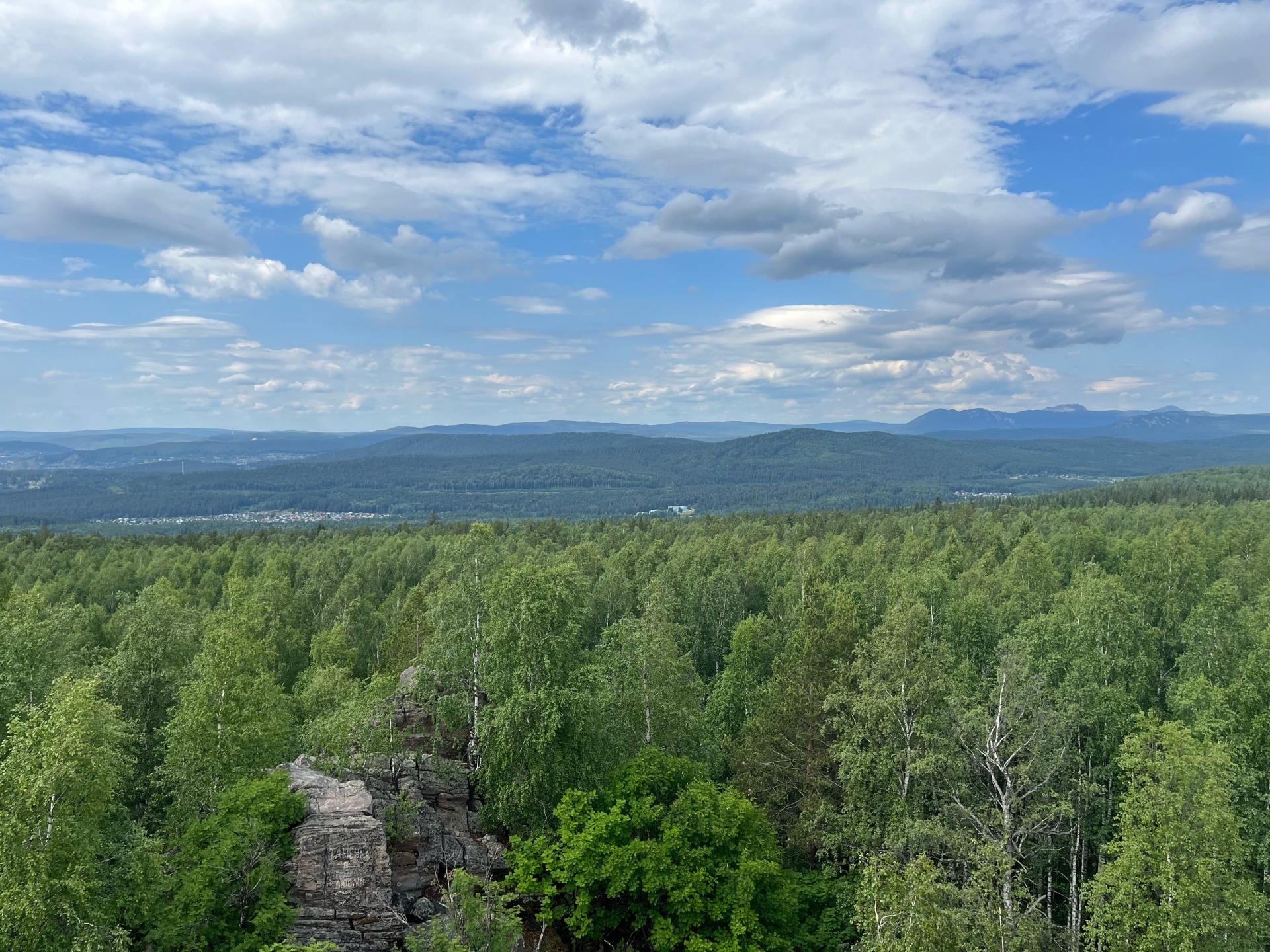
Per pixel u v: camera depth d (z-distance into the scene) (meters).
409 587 128.38
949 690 45.50
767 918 36.62
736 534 159.62
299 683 73.06
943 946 27.72
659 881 34.50
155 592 51.72
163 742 42.94
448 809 42.56
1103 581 53.31
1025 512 178.75
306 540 186.88
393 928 30.59
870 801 42.19
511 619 40.94
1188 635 60.19
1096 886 33.88
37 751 27.16
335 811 34.06
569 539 175.62
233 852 30.38
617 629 55.09
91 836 27.95
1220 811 32.16
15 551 151.38
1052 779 42.62
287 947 25.08
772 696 51.88
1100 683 49.56
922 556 118.19
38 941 25.59
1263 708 44.97
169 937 28.34
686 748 49.78
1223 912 31.73
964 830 39.69
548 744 39.12
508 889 37.94
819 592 78.44
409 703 50.56
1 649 43.94
